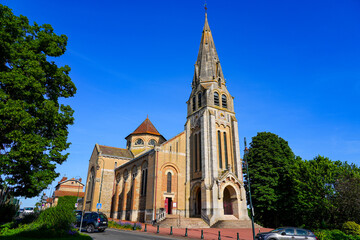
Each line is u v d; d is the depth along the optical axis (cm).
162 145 4281
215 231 3045
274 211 4209
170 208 4159
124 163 5800
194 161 4369
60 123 2364
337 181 3425
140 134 6419
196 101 4778
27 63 2025
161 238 2308
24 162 1953
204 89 4641
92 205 5475
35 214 2395
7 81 1850
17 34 2105
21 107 1894
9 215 2783
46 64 2261
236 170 4209
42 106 2109
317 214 3612
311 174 3578
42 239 1789
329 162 3722
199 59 5294
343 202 3173
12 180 2016
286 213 4128
